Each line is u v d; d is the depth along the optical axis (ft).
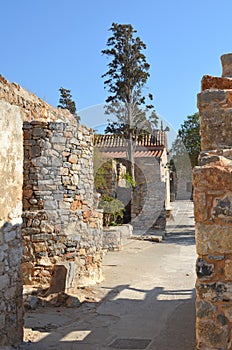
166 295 26.18
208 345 11.10
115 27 54.49
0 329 15.16
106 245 42.91
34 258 28.07
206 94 13.66
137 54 54.13
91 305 24.06
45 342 17.89
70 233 28.81
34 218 28.32
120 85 52.44
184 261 37.42
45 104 34.06
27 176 28.91
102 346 17.52
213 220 11.32
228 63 17.06
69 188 29.27
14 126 16.55
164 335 18.90
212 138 13.50
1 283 15.40
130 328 20.03
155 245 46.80
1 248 15.49
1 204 15.58
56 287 25.38
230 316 11.05
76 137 29.94
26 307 23.00
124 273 32.68
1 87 27.04
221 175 11.30
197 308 11.28
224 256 11.21
